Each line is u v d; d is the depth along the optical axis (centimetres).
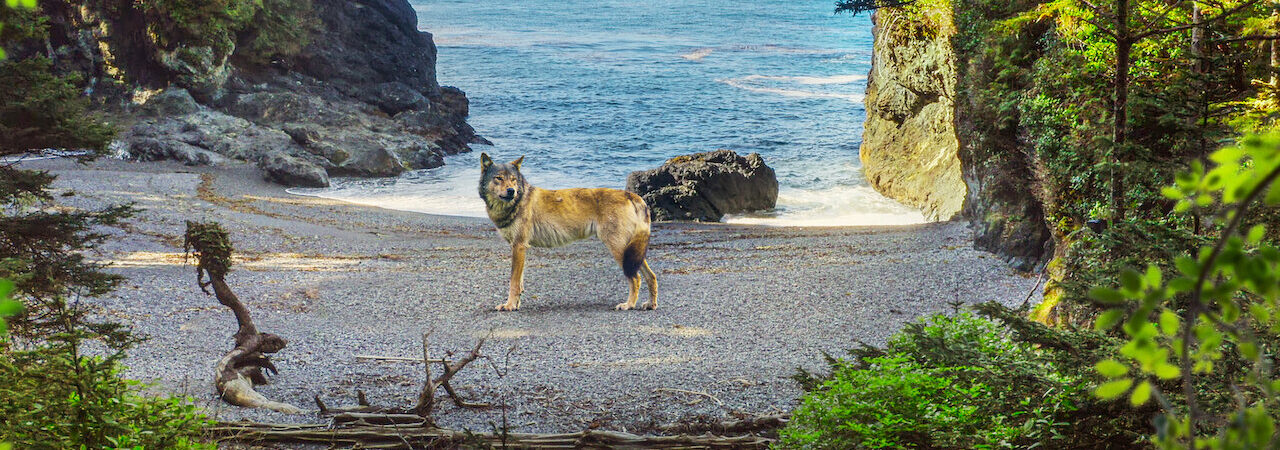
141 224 2803
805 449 712
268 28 5300
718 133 5525
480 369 1347
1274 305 184
